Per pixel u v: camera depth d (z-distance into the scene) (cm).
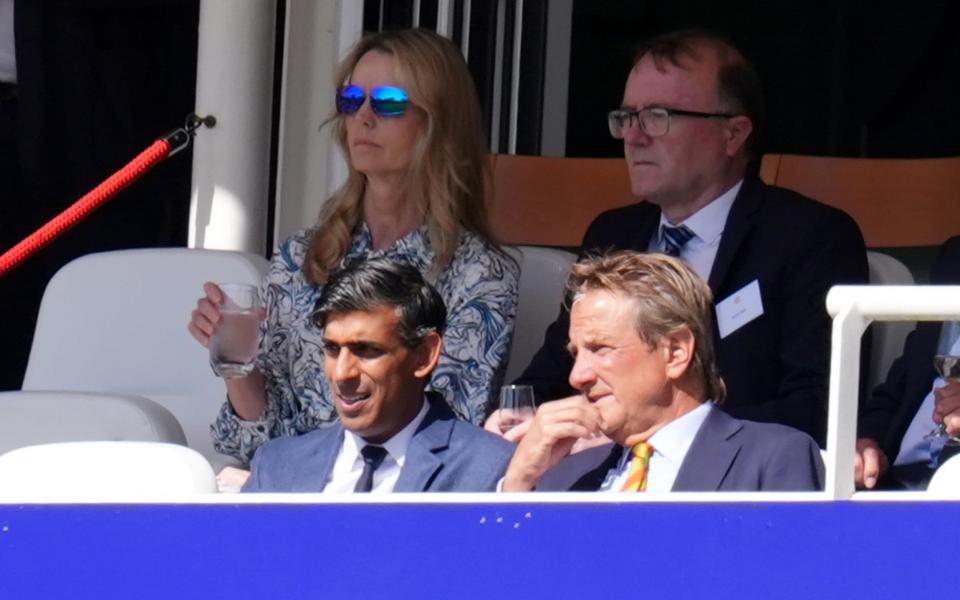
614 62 2741
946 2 2589
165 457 886
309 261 1517
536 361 1577
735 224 1540
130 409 1381
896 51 2647
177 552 848
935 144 2625
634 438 1148
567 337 1562
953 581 811
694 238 1568
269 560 841
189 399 1647
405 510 837
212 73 2067
